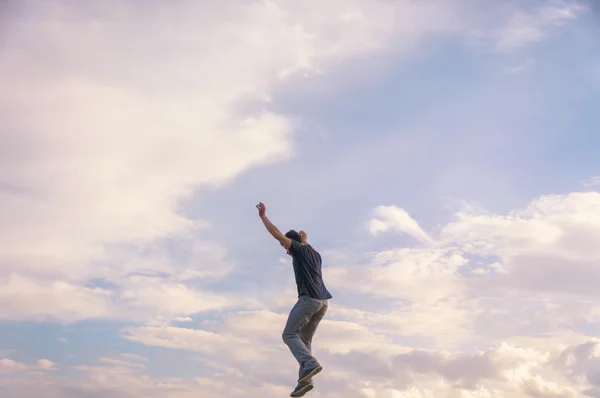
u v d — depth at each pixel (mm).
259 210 6574
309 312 6301
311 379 6105
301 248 6520
